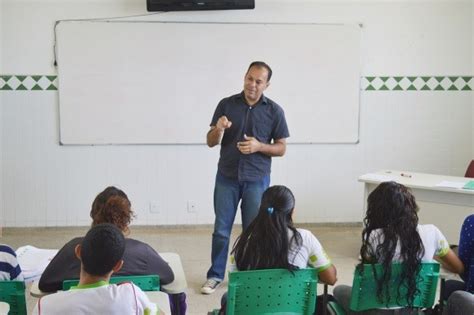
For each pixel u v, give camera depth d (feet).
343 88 17.84
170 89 17.30
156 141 17.51
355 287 7.45
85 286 5.57
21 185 17.34
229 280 6.94
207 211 18.03
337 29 17.53
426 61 17.99
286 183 18.19
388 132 18.24
